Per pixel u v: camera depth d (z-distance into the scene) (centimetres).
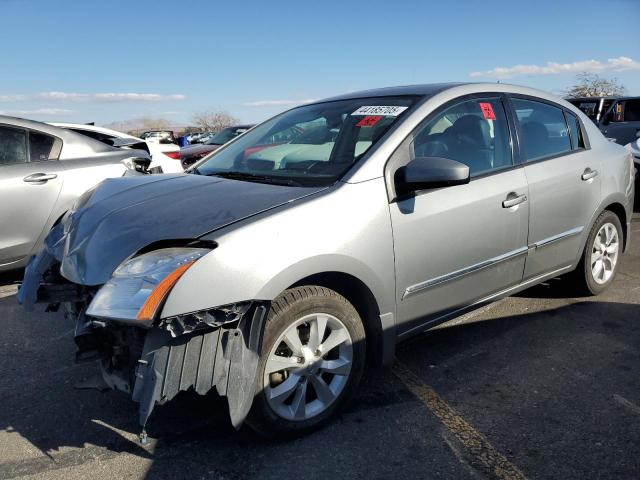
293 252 249
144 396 219
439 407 301
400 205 291
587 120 439
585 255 429
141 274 228
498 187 340
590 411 293
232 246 236
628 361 348
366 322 295
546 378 329
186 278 225
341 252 264
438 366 348
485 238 333
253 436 276
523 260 367
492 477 245
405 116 317
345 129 330
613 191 434
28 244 503
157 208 273
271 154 342
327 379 284
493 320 417
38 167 508
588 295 452
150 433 280
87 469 253
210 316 228
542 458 256
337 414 292
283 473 249
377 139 305
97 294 230
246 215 253
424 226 299
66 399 316
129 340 236
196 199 277
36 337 403
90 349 245
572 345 372
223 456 261
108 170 543
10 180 488
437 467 252
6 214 487
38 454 265
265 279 239
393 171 296
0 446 272
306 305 261
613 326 401
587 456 256
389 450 264
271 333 252
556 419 286
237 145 390
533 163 373
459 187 321
